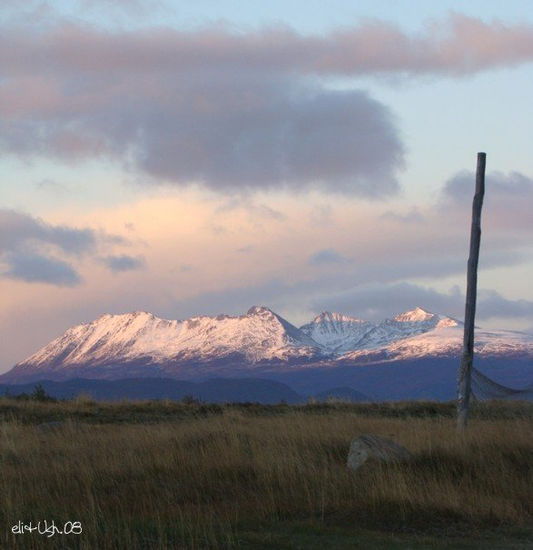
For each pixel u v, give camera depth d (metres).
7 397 63.31
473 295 49.81
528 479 33.19
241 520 28.20
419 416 56.06
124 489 31.34
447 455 35.31
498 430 41.31
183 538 25.12
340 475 32.81
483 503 30.19
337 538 26.39
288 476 32.53
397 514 29.34
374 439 35.78
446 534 27.48
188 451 37.00
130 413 56.59
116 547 24.59
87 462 34.34
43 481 31.92
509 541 26.55
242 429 42.62
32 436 42.00
